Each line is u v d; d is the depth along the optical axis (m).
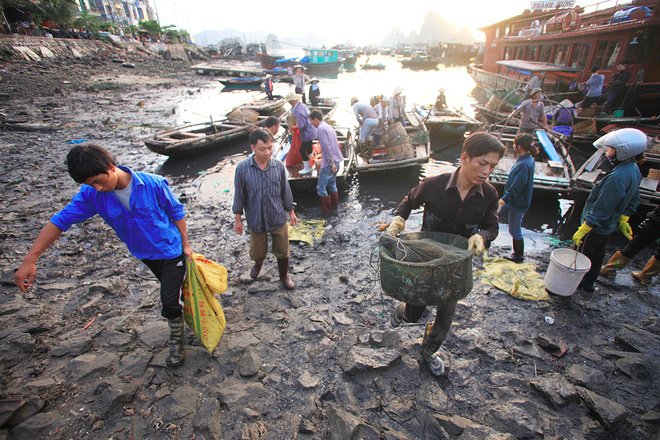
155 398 2.79
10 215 6.30
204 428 2.54
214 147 11.09
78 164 2.10
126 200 2.47
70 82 23.20
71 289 4.25
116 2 58.53
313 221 6.54
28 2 30.73
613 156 3.58
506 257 5.21
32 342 3.24
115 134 12.73
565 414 2.71
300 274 4.75
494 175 7.39
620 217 4.03
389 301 4.13
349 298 4.23
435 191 2.59
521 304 4.12
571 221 6.68
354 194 7.98
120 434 2.51
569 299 4.16
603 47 13.38
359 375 3.02
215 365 3.13
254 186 3.66
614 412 2.61
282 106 18.47
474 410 2.76
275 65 40.59
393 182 8.70
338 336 3.56
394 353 3.14
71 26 35.75
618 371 3.13
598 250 4.03
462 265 2.33
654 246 5.59
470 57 53.34
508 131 11.59
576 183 6.62
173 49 48.09
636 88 11.74
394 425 2.62
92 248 5.28
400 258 2.49
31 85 20.36
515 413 2.68
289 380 3.02
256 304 4.05
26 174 8.47
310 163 8.09
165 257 2.77
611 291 4.37
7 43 25.02
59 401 2.73
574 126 11.38
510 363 3.22
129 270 4.68
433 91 25.98
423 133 10.08
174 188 8.38
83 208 2.46
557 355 3.30
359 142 9.32
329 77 37.53
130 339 3.40
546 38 16.58
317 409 2.75
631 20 12.31
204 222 6.46
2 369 3.01
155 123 14.71
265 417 2.69
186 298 3.00
